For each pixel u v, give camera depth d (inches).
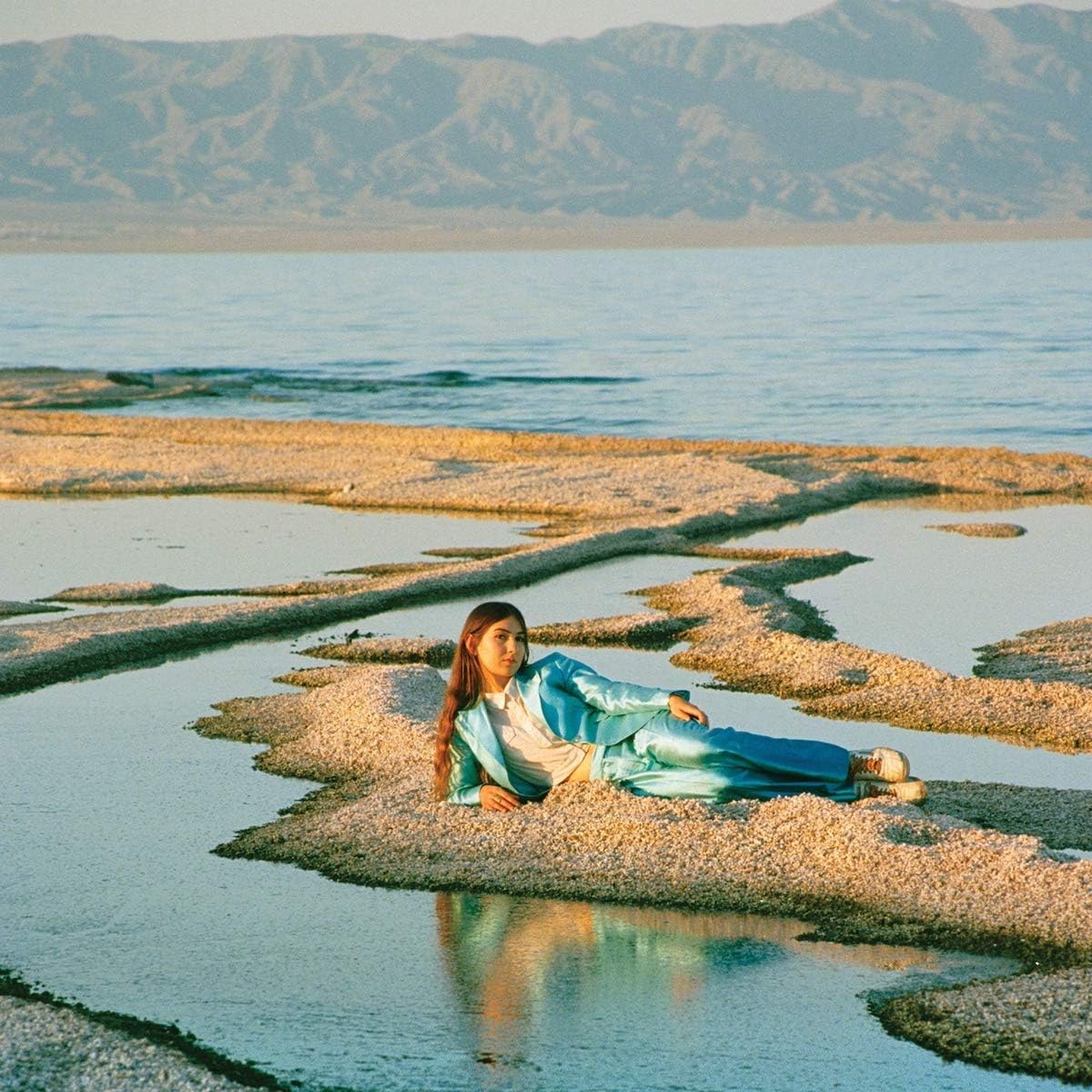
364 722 374.6
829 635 498.9
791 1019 224.7
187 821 318.7
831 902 262.8
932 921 253.3
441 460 988.6
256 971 245.6
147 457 997.8
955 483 883.4
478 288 4463.6
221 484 895.7
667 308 3203.7
